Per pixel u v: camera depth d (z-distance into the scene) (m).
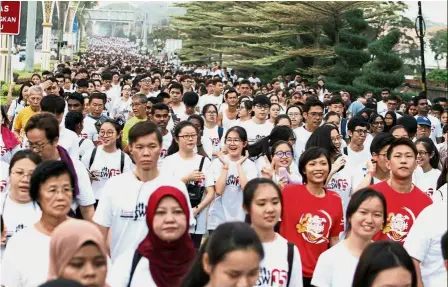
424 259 5.45
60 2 74.19
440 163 10.23
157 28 124.38
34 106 10.57
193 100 12.98
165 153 10.18
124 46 159.12
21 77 26.77
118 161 8.55
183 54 60.28
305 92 19.94
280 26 38.78
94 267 3.73
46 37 40.56
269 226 5.17
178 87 13.78
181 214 4.61
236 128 8.41
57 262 3.74
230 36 42.50
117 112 15.91
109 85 19.19
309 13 33.62
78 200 6.50
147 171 6.09
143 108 10.83
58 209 4.96
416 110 15.66
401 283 4.00
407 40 52.38
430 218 5.40
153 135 6.04
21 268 4.89
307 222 6.37
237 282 3.75
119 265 4.73
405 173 6.36
